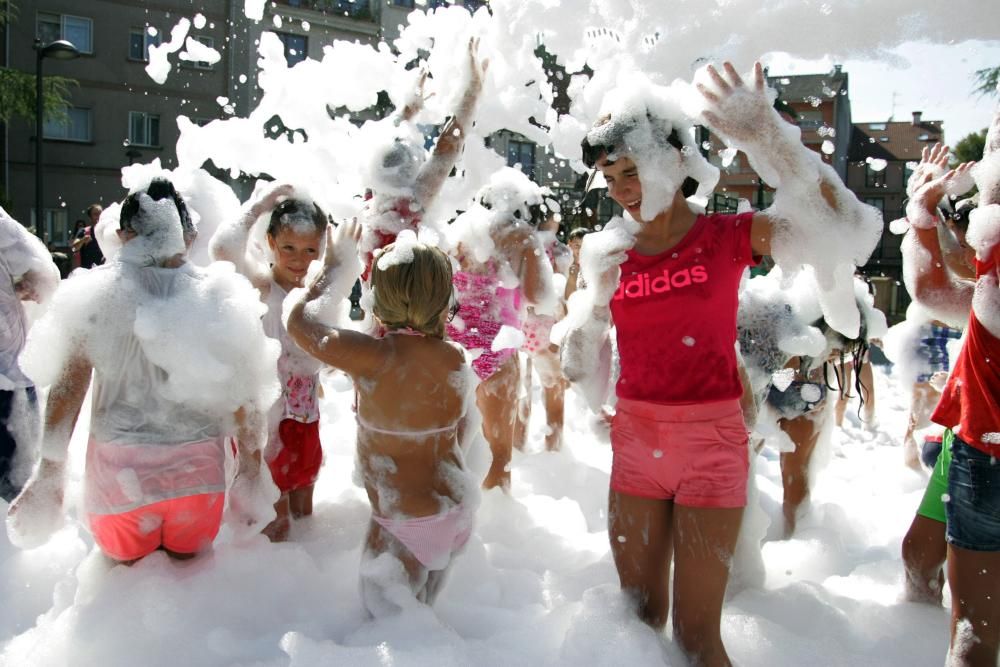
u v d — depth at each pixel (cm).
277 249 375
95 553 305
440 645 261
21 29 2172
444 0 452
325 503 431
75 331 281
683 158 274
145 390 289
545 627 291
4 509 361
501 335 435
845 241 247
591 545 399
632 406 278
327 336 282
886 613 317
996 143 259
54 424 282
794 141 247
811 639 290
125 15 2206
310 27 1881
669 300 266
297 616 297
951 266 334
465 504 298
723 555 261
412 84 453
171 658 261
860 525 449
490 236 451
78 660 261
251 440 319
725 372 267
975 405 253
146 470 286
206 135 436
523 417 591
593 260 283
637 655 257
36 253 383
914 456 569
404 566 285
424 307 289
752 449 345
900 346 568
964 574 256
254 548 332
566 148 393
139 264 299
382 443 288
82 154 2269
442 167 420
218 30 2034
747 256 264
